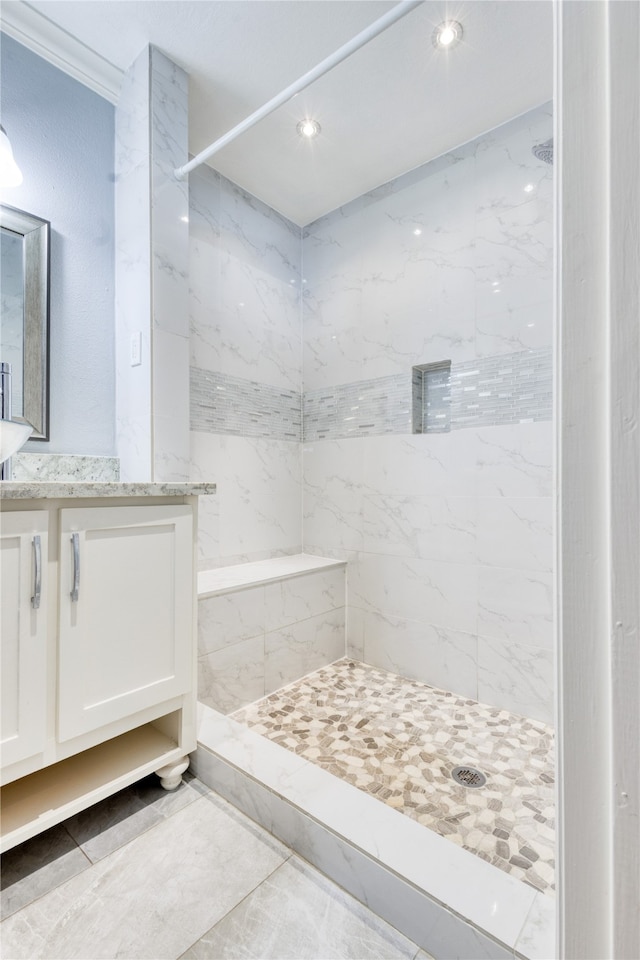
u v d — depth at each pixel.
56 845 1.10
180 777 1.33
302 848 1.08
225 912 0.94
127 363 1.72
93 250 1.73
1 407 1.27
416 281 2.18
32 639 0.98
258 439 2.41
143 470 1.64
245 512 2.34
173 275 1.69
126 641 1.14
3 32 1.51
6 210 1.51
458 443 2.02
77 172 1.69
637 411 0.38
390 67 1.66
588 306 0.42
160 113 1.63
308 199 2.44
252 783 1.19
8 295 1.53
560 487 0.44
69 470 1.62
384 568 2.27
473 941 0.81
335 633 2.37
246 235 2.36
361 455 2.38
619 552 0.40
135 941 0.88
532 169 1.84
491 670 1.92
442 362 2.10
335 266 2.52
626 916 0.39
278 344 2.53
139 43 1.59
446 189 2.08
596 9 0.41
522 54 1.61
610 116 0.39
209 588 1.83
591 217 0.41
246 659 1.92
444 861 0.94
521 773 1.46
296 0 1.43
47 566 1.01
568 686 0.43
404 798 1.34
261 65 1.67
